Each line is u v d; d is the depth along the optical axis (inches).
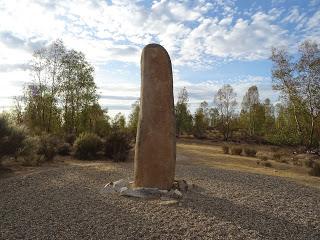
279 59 1385.3
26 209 325.1
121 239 256.2
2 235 257.0
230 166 777.6
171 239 259.4
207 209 337.4
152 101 394.6
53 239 252.5
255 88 2593.5
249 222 306.3
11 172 543.2
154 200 363.3
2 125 573.9
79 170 573.0
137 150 397.1
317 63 1338.6
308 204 390.9
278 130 1553.9
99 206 339.0
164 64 397.4
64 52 1310.3
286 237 275.9
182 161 834.8
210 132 2886.3
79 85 1323.8
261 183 510.3
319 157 1229.1
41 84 1300.4
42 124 1283.2
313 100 1362.0
